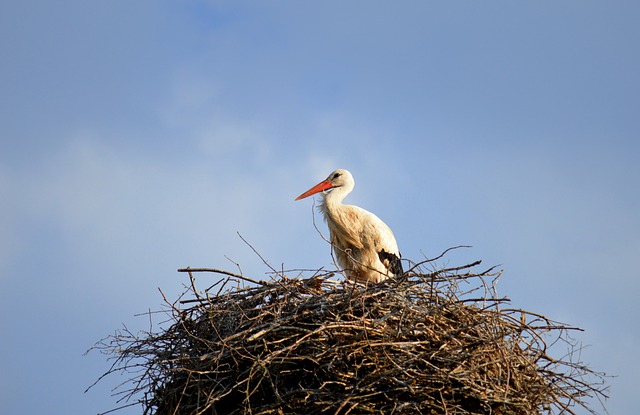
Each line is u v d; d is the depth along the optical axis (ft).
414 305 44.93
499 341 44.11
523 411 43.75
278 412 41.65
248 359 43.91
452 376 42.06
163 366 45.14
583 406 44.98
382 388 42.29
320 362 42.88
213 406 43.50
